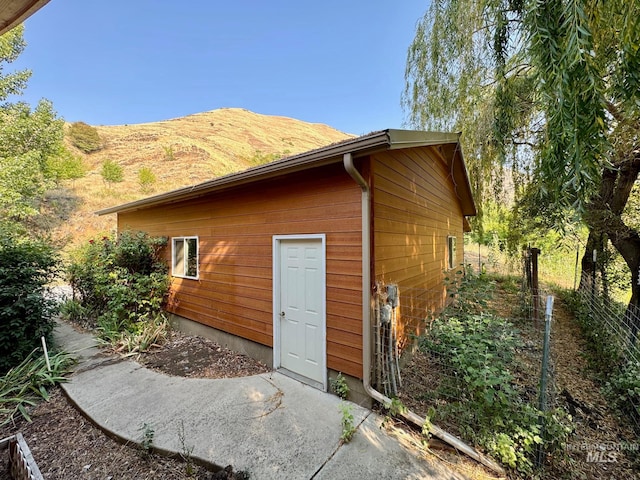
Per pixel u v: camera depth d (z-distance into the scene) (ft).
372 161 10.91
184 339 19.03
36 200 54.60
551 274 37.17
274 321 14.07
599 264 24.88
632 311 17.47
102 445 9.26
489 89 19.11
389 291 10.89
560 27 7.39
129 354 16.28
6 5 5.20
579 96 7.10
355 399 11.10
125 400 11.56
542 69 7.75
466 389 10.12
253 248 15.25
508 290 31.45
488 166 21.48
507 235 26.37
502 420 8.49
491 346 10.53
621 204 19.36
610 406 10.93
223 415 10.41
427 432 8.87
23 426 10.35
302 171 12.60
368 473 7.79
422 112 22.00
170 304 22.04
